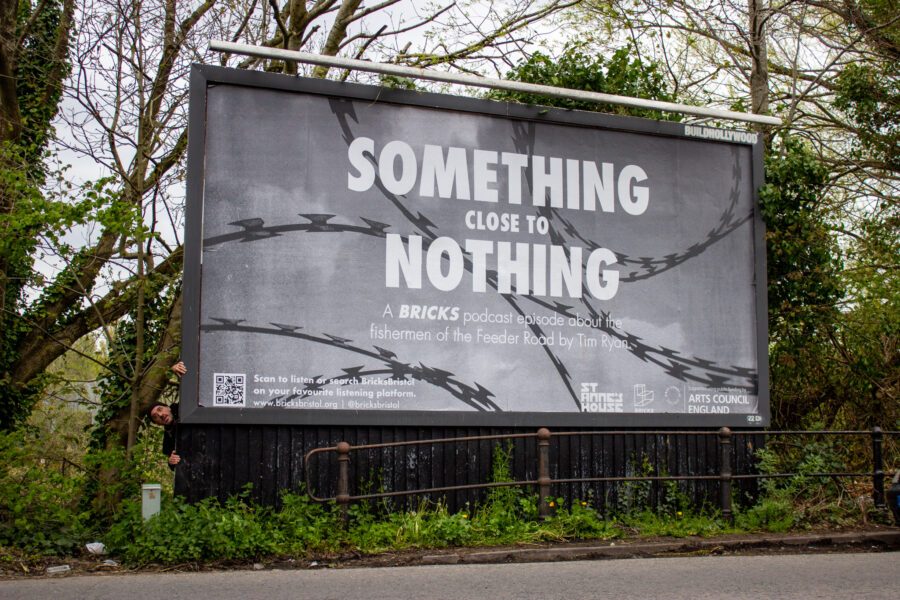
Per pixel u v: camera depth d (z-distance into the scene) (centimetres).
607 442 1205
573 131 1233
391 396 1102
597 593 741
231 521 939
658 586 777
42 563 890
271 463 1056
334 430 1082
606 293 1220
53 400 1555
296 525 995
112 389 1428
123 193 1254
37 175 1327
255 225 1073
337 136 1118
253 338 1058
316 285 1088
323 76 1667
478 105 1181
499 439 1131
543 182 1207
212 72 1073
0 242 1063
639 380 1220
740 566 902
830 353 1694
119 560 916
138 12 1265
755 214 1317
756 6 1870
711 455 1255
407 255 1131
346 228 1108
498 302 1165
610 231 1234
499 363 1155
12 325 1527
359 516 1047
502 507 1111
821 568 888
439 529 1013
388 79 1141
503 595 730
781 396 1705
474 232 1165
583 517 1076
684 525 1127
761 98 1878
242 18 1569
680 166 1284
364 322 1102
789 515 1180
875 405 1691
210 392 1036
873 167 2006
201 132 1063
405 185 1139
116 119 1290
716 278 1283
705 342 1264
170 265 1454
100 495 1084
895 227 1914
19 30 1591
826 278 1499
